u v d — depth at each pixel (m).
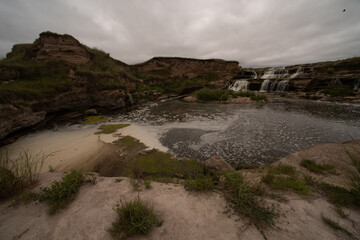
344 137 8.66
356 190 2.49
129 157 6.51
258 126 10.97
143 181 3.41
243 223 2.05
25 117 9.60
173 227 2.02
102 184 3.17
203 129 10.42
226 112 16.16
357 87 21.55
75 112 14.52
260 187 2.84
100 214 2.28
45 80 13.46
